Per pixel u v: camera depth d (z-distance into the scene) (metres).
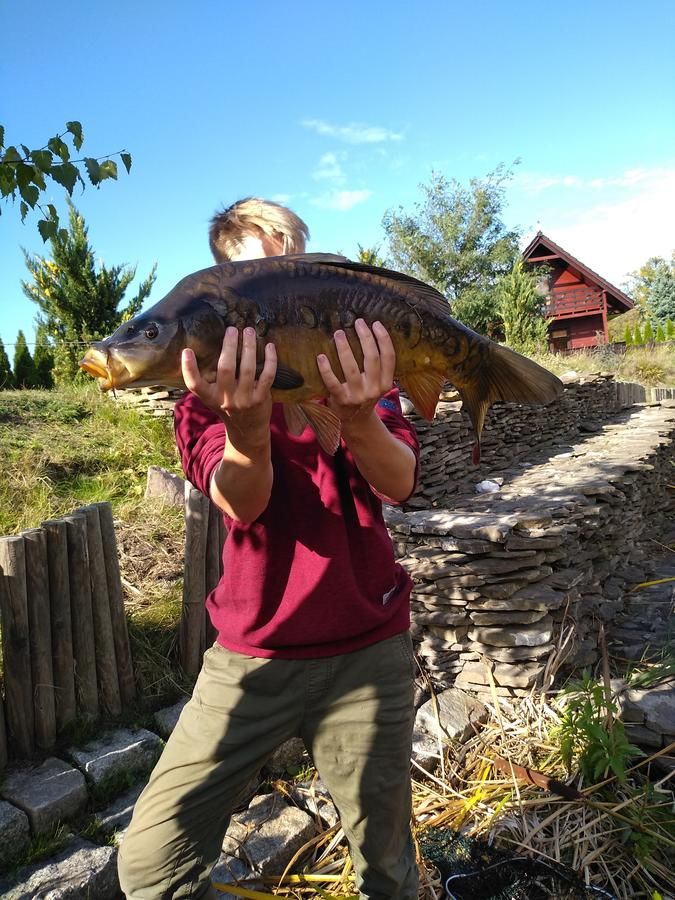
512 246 30.31
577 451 8.55
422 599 3.96
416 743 3.28
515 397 1.68
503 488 6.34
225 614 1.78
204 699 1.72
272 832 2.66
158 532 4.66
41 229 2.71
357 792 1.75
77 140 2.67
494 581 3.85
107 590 3.05
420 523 4.35
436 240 30.28
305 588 1.70
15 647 2.68
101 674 3.04
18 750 2.72
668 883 2.58
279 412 1.78
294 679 1.71
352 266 1.53
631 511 6.55
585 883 2.51
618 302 33.38
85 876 2.28
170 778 1.66
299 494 1.72
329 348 1.47
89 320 15.59
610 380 12.37
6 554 2.66
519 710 3.58
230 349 1.32
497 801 2.97
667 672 3.64
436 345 1.60
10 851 2.35
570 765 3.12
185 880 1.66
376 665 1.75
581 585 4.65
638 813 2.76
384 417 1.96
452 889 2.40
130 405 7.22
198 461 1.71
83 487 5.49
